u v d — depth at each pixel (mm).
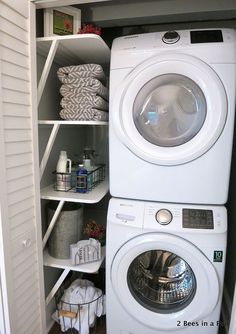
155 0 1691
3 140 1016
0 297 1085
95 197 1428
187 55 1179
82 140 2191
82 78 1389
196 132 1259
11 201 1091
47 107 1588
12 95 1070
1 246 1043
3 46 1004
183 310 1311
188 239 1238
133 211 1312
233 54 1148
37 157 1277
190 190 1271
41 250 1368
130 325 1419
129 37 1306
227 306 1600
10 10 1032
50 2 1190
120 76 1263
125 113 1270
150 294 1461
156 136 1328
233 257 1604
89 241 1546
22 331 1222
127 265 1329
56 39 1258
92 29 1304
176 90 1269
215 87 1153
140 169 1307
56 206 1568
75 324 1581
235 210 1600
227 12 1652
